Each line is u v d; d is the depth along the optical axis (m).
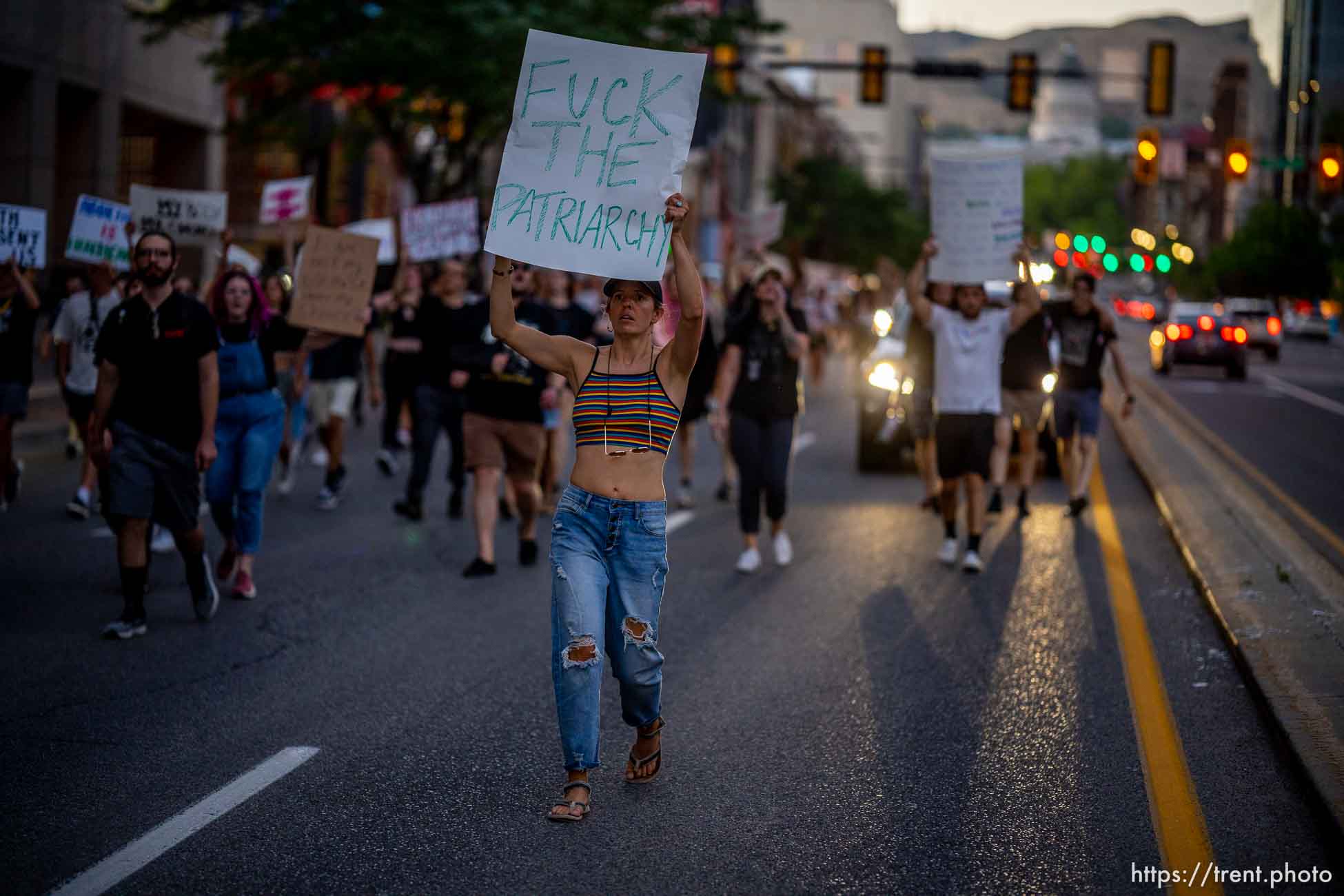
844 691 6.84
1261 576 8.90
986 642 7.86
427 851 4.74
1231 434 20.45
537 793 5.35
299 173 36.41
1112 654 7.55
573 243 5.09
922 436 12.61
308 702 6.57
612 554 5.13
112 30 27.66
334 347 12.67
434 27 25.89
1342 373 39.28
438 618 8.41
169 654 7.40
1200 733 6.13
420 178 29.25
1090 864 4.66
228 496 8.87
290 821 5.01
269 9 27.64
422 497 12.08
